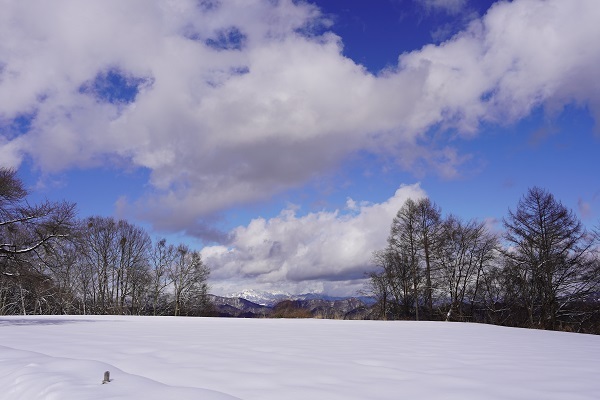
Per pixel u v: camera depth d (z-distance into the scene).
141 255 48.84
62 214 22.97
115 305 45.94
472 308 35.03
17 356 7.05
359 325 19.22
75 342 9.76
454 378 5.59
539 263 28.52
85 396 4.50
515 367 6.58
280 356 7.45
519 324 30.47
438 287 34.25
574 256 27.56
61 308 42.03
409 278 36.16
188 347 8.73
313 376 5.61
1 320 21.36
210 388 4.96
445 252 35.25
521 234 29.39
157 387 4.82
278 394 4.66
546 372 6.13
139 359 6.95
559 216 28.41
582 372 6.16
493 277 33.38
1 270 20.77
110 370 5.77
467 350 9.01
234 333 13.10
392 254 37.03
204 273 49.59
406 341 11.02
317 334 13.11
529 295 29.95
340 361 6.93
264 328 16.12
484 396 4.66
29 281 22.00
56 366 6.00
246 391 4.80
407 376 5.69
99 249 46.34
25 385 5.27
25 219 21.66
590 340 12.88
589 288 26.86
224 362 6.67
